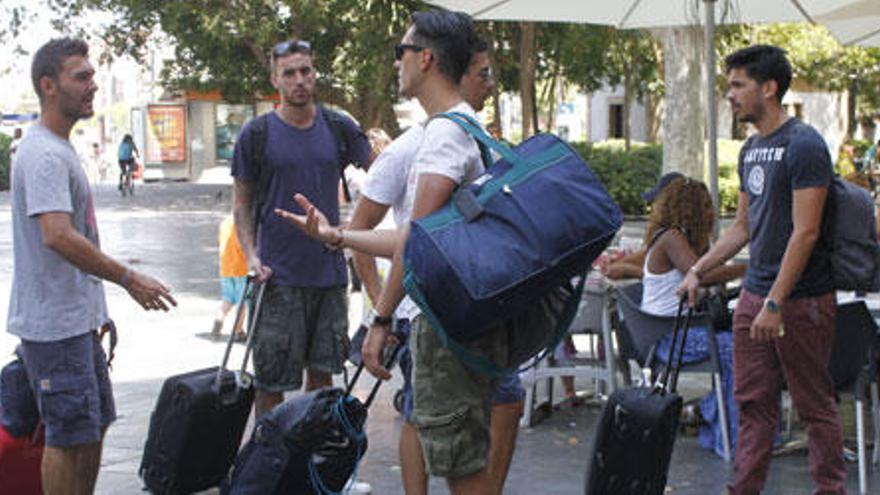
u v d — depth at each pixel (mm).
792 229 4652
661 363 6238
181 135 44125
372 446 6473
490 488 3834
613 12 7535
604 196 3426
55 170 4301
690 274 4910
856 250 4730
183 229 22656
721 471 5977
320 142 5520
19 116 50438
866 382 5668
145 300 4395
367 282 5141
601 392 7672
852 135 39500
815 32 33000
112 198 33375
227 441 4988
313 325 5566
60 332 4391
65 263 4402
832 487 4887
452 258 3217
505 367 3531
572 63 25875
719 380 6133
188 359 9414
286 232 5449
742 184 4883
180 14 24453
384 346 3715
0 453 4746
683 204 6316
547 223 3305
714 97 6758
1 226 23766
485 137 3584
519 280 3227
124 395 7926
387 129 29234
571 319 3646
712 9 6738
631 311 6293
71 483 4496
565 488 5691
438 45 3742
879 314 6953
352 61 24453
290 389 5527
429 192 3562
